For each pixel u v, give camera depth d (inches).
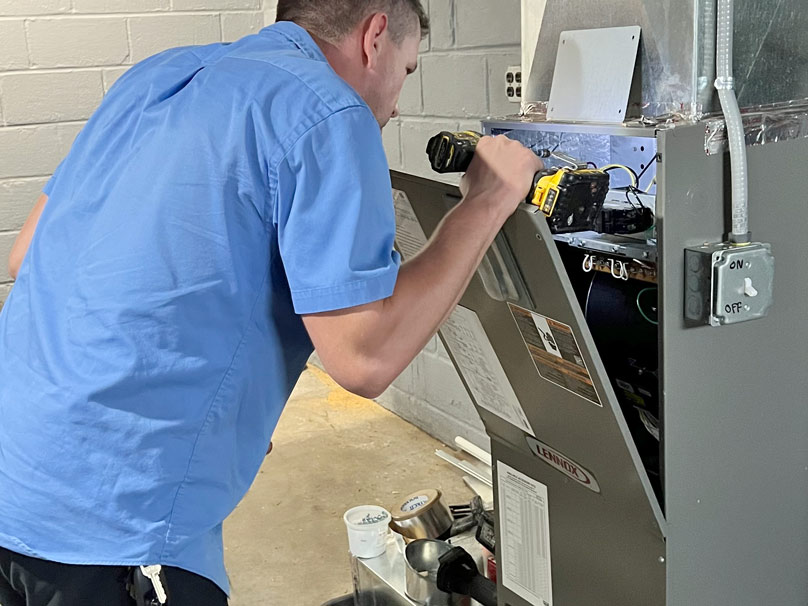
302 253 39.5
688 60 45.3
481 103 93.4
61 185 46.9
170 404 41.4
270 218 40.9
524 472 59.6
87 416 41.4
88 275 41.9
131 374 40.7
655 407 51.1
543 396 51.2
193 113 41.5
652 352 51.2
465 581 67.1
